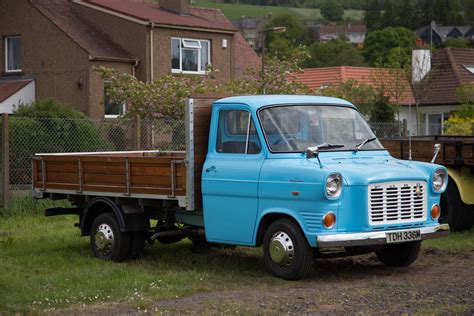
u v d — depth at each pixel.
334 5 142.38
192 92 22.64
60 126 17.73
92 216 12.23
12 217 16.23
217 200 10.48
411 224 10.02
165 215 11.65
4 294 9.34
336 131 10.63
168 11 35.50
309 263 9.72
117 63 31.28
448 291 9.02
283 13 105.62
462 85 38.03
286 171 9.75
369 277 10.13
